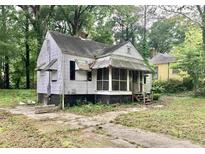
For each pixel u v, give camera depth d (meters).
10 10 31.20
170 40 58.75
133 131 9.99
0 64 32.44
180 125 10.85
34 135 9.14
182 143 8.14
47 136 8.97
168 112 14.86
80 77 19.84
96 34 35.75
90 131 10.02
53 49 20.31
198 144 8.02
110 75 19.38
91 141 8.38
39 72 22.59
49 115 14.70
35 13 31.98
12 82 38.91
